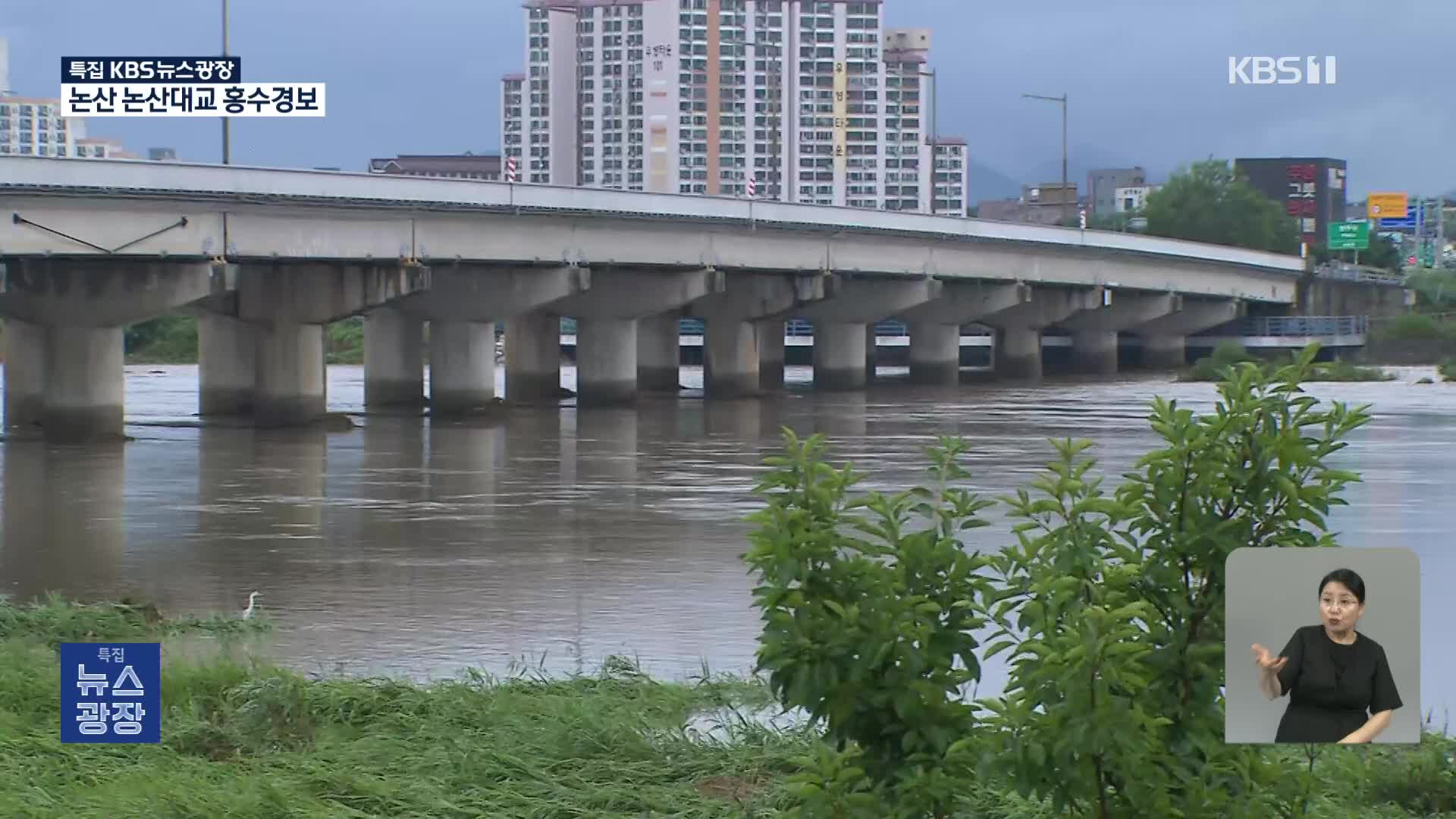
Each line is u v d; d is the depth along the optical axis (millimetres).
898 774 10336
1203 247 145625
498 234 86938
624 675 23500
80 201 66250
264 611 30891
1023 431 76188
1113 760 9547
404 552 39469
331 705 20188
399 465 61844
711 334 113375
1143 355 156250
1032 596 10750
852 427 80188
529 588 34062
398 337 97812
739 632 29031
